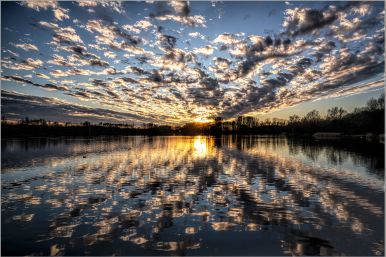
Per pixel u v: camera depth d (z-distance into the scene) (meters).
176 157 38.81
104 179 21.52
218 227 11.30
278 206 14.12
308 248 9.50
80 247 9.54
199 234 10.61
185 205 14.34
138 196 16.14
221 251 9.30
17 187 18.69
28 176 22.95
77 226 11.41
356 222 11.80
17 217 12.50
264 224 11.60
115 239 10.15
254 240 10.09
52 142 85.44
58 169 26.94
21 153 44.81
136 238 10.24
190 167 28.25
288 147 59.03
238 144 74.31
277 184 19.48
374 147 55.12
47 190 17.77
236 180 21.00
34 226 11.40
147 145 71.62
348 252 9.21
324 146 60.53
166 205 14.33
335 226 11.34
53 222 11.86
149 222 11.86
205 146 66.25
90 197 15.96
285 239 10.17
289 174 23.69
